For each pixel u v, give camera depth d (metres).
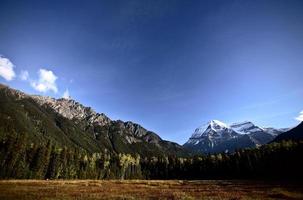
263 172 127.38
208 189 57.59
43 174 127.88
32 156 128.12
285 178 101.62
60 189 50.94
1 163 109.81
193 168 166.75
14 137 126.69
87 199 34.94
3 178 103.50
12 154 116.00
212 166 154.88
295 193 46.53
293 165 116.81
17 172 111.69
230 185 72.69
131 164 196.75
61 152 145.88
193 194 45.66
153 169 191.50
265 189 56.25
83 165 163.12
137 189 56.44
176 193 45.12
